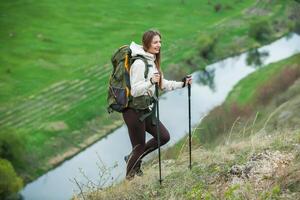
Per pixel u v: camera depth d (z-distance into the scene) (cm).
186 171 714
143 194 684
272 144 751
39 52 7531
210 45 7638
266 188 591
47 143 5416
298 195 556
